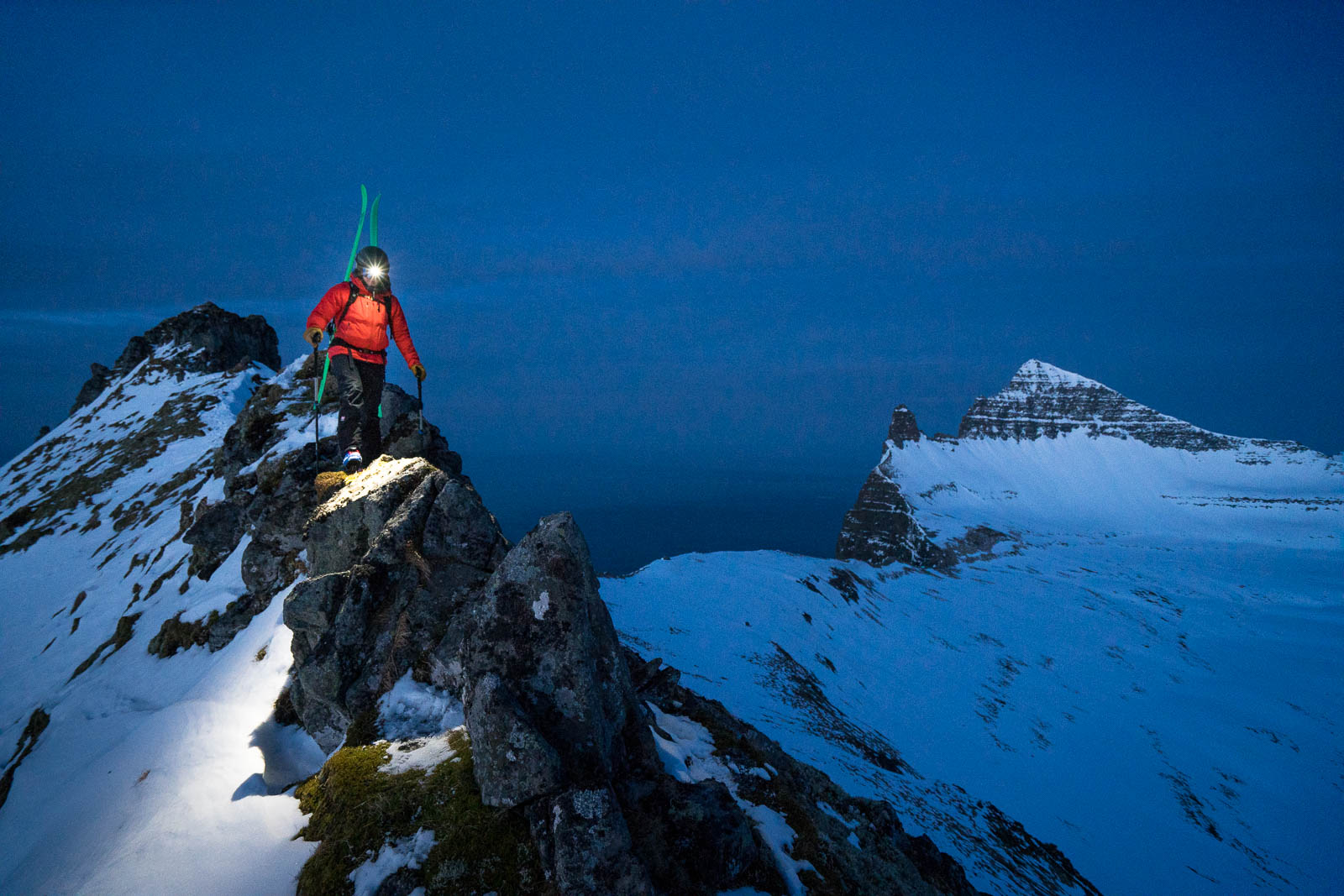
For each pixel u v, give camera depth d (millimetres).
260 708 8406
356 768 6551
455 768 6332
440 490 8750
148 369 80375
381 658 7918
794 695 83375
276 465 13555
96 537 44219
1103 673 136500
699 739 10180
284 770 7582
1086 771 88562
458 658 7832
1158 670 141250
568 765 6180
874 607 151625
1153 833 74000
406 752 6824
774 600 129500
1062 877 53844
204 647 14305
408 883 5441
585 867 5344
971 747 88500
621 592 120188
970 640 143750
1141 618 181625
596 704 6473
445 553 8406
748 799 8836
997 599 183875
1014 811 70375
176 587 21141
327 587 8070
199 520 18125
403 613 8094
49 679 23047
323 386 9156
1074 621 171875
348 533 8617
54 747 12617
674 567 147000
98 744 11859
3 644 30109
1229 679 140000
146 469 54281
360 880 5527
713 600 122562
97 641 24969
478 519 8633
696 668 82125
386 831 5844
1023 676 126438
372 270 8781
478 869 5539
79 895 5699
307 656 7988
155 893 5570
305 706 7914
